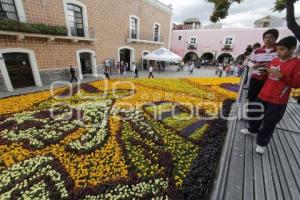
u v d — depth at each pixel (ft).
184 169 12.09
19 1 34.06
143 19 71.05
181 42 119.34
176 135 16.39
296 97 19.06
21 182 11.06
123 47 64.23
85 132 16.88
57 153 13.91
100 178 11.49
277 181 7.30
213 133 16.15
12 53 35.19
